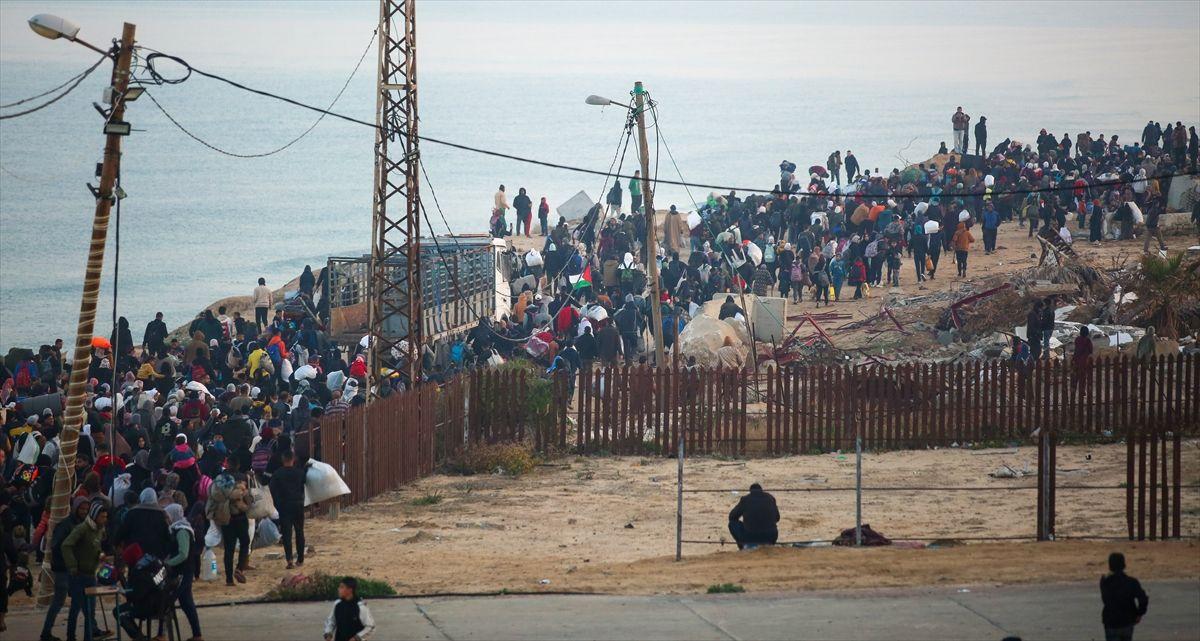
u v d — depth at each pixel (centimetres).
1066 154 12231
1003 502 4709
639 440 5859
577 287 8819
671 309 8031
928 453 5675
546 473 5544
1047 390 5778
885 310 8412
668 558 3962
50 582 3609
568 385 5897
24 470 4619
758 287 9112
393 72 6134
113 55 3847
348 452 4894
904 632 3042
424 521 4672
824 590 3431
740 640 3011
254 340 7538
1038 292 7981
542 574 3775
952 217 9756
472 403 5831
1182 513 4362
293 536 4425
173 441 4881
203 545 3766
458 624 3173
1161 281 7712
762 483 5159
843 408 5778
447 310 7938
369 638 3042
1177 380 5775
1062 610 3183
